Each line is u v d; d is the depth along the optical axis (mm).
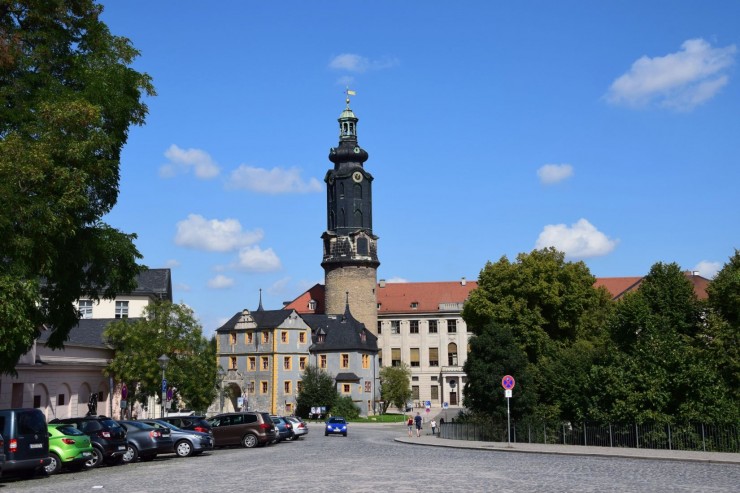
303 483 20625
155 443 31906
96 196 30656
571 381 48500
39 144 25609
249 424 42281
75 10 31078
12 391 40500
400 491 18531
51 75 29422
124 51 31781
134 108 31297
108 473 25562
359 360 105188
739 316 46188
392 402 112438
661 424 39438
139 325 57250
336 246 117250
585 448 38156
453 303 130750
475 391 51156
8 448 22922
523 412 49625
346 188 118375
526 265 69438
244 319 105250
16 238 24766
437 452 36531
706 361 42500
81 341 60312
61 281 29266
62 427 26297
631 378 42219
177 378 57094
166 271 84375
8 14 29469
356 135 121125
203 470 25734
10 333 23844
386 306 133250
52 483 21984
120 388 57406
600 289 79812
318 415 96188
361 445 44312
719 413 39625
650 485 20219
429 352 130125
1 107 26719
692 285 53062
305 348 104875
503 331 51844
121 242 31406
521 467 26359
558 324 69375
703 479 22062
